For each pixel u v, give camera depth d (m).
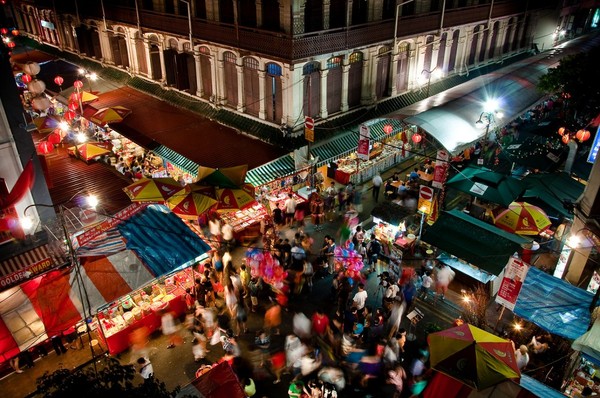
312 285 15.57
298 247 15.14
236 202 15.88
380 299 14.95
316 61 19.02
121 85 26.64
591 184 12.91
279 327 13.70
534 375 11.49
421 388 11.30
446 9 24.23
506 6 28.81
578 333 10.92
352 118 21.48
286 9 16.78
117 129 21.64
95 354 12.72
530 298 12.02
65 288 11.28
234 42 19.02
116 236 12.70
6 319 10.70
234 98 21.31
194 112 22.52
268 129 19.86
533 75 26.66
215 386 8.36
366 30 19.89
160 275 12.02
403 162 24.98
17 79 30.00
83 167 18.02
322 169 22.94
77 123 25.92
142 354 12.80
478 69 29.56
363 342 12.80
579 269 13.68
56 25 32.34
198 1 20.30
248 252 16.16
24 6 35.50
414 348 12.94
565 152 23.06
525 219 15.48
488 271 13.26
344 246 16.03
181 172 20.92
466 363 9.10
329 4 18.19
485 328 12.59
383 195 21.72
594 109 23.09
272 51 17.80
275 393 11.41
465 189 17.06
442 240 14.31
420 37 23.33
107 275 11.69
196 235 13.47
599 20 43.06
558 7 33.62
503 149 22.81
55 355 12.69
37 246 11.78
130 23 24.16
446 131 18.73
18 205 11.52
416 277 14.99
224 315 14.12
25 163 11.45
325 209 19.94
